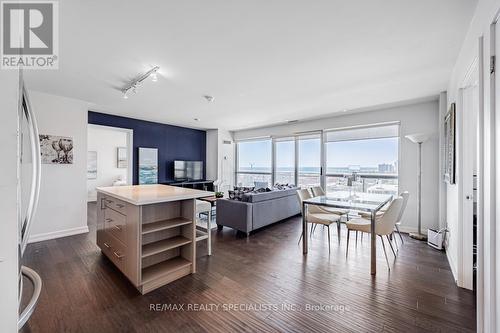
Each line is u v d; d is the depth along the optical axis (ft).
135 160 19.29
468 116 7.64
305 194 13.02
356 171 16.53
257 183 20.10
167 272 7.71
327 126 17.85
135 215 7.13
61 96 12.35
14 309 2.45
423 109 13.52
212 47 7.32
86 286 7.49
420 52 7.64
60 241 11.74
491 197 4.38
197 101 13.41
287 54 7.77
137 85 10.30
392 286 7.59
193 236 8.48
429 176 13.29
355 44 7.15
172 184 21.54
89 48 7.32
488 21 4.61
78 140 13.07
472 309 6.37
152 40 6.89
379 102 13.47
